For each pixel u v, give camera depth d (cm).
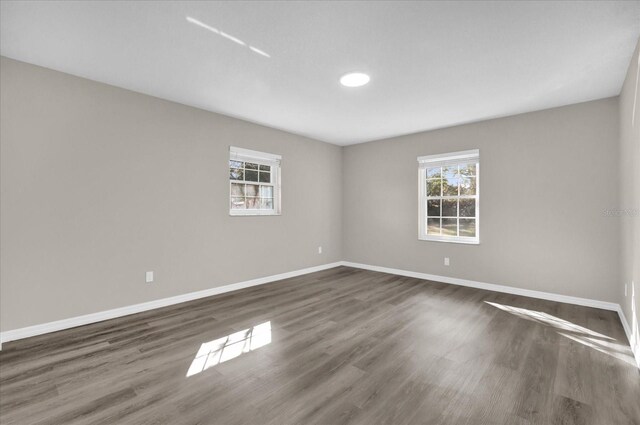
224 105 366
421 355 230
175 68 272
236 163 427
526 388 187
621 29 210
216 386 190
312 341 254
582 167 350
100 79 295
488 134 417
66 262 281
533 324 292
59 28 212
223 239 402
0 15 196
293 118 416
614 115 331
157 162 340
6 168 253
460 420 159
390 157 525
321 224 550
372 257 551
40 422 157
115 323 294
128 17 200
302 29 213
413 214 496
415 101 350
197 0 183
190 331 276
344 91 322
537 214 380
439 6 188
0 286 250
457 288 425
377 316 315
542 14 195
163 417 161
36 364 216
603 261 338
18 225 258
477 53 244
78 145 288
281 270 480
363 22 204
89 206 294
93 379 197
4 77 252
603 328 281
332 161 573
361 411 166
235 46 235
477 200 431
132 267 322
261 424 156
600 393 182
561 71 274
